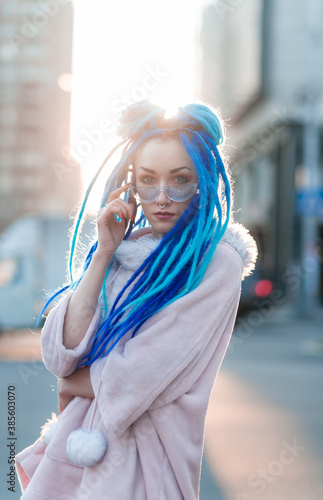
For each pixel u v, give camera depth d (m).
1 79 73.12
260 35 36.50
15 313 16.33
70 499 1.93
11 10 70.75
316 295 28.09
